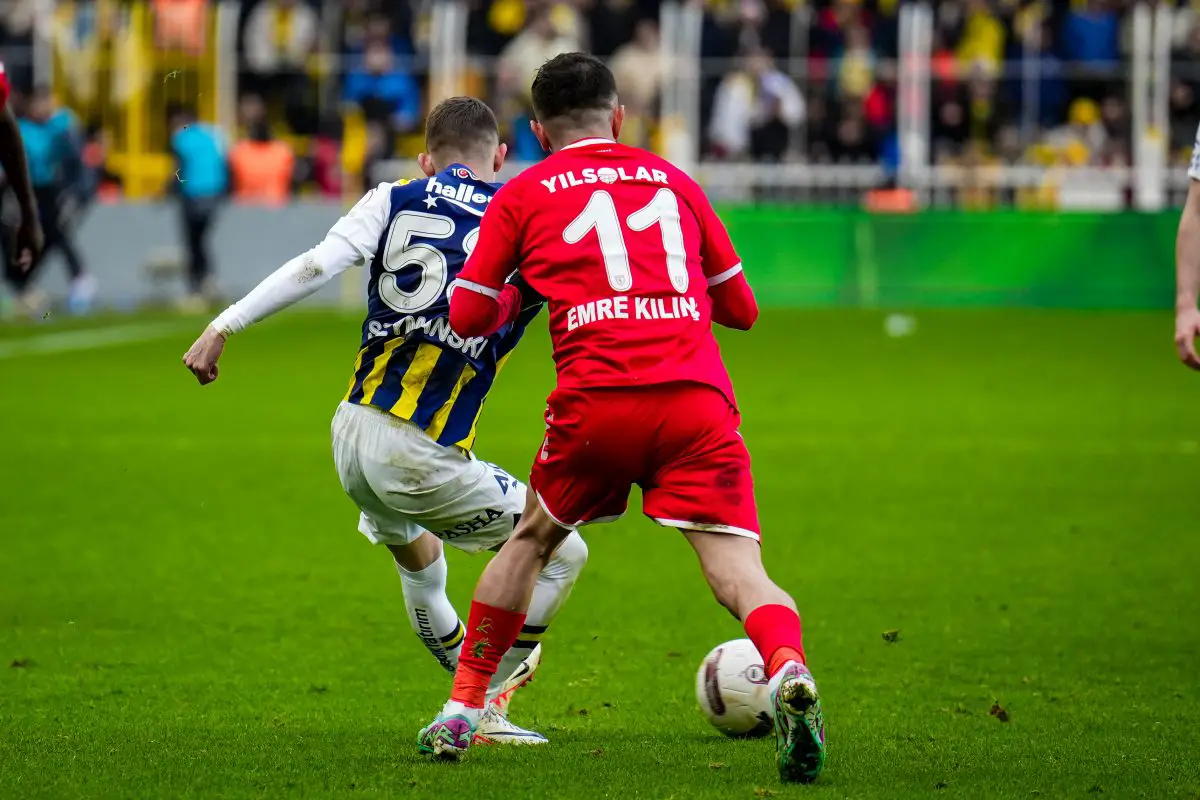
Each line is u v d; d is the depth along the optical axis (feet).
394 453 56.18
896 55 262.47
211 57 266.98
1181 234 62.54
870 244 247.50
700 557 51.16
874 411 155.84
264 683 69.31
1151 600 86.12
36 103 234.38
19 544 100.01
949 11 267.59
